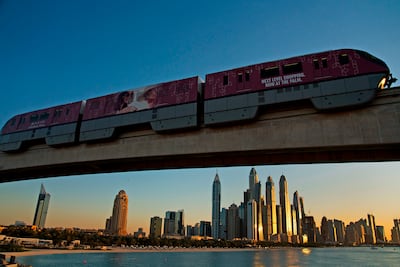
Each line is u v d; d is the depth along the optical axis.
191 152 28.91
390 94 23.17
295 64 26.41
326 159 27.33
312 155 27.84
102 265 115.50
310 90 24.97
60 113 36.50
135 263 128.75
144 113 31.27
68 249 172.62
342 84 24.14
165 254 193.25
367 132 23.20
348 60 24.59
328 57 25.36
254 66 28.02
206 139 28.70
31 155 37.62
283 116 26.45
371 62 23.83
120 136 33.06
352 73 24.05
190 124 28.62
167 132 30.42
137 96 32.41
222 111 27.72
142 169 35.62
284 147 25.59
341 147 24.08
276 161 29.23
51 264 106.62
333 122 24.56
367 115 23.64
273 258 183.75
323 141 24.38
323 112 25.03
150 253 194.50
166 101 30.50
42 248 164.00
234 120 27.06
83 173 39.41
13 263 58.50
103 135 32.62
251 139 26.92
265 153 27.23
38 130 36.91
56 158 35.69
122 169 36.81
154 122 30.33
